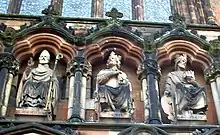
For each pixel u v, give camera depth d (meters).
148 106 13.94
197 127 13.22
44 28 15.37
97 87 14.12
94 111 13.93
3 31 15.41
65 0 19.03
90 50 15.21
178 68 15.35
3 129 12.62
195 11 18.83
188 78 14.81
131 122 13.48
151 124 13.23
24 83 14.17
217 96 14.54
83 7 18.84
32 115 13.39
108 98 13.77
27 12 18.31
